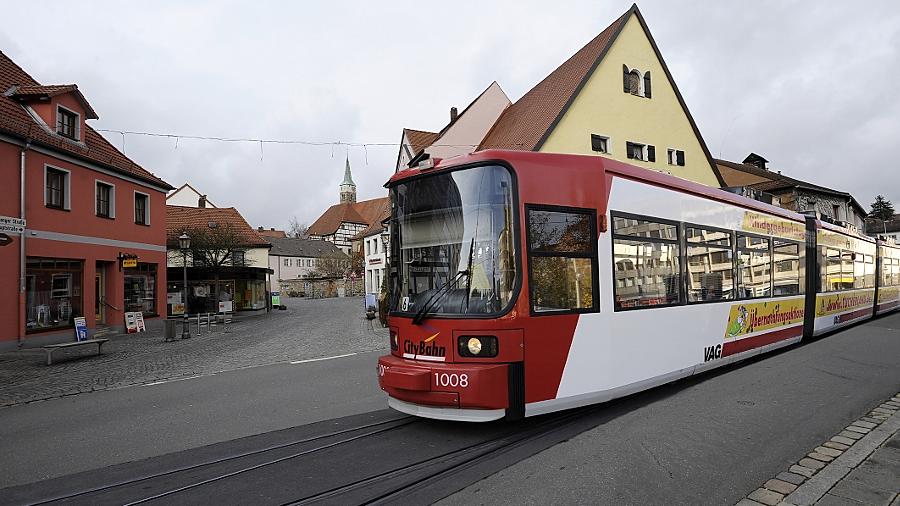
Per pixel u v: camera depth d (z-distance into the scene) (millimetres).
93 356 14797
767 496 4160
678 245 7523
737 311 8844
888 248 18797
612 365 6312
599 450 5195
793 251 11273
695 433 5660
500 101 33031
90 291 20422
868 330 14164
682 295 7504
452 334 5648
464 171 5918
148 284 25047
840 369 8945
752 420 6102
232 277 35875
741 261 9148
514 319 5531
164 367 12516
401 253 6297
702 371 7859
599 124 25969
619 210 6570
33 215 17719
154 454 5707
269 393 8742
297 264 88312
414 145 36500
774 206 10836
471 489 4398
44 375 11703
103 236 21359
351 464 5090
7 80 19578
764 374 8562
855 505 3977
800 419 6125
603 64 26297
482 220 5746
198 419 7184
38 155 18000
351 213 101438
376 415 6883
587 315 6086
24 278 17125
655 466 4781
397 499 4270
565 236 5992
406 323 6012
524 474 4664
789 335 10766
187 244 21203
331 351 14219
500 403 5426
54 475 5176
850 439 5441
